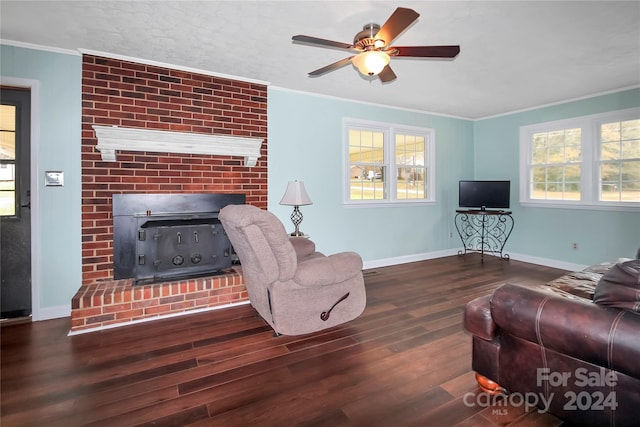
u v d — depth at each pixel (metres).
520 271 4.38
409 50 2.06
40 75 2.70
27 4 2.11
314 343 2.34
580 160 4.36
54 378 1.90
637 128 3.88
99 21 2.33
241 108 3.56
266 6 2.15
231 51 2.84
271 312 2.27
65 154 2.80
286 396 1.73
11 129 2.75
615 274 1.35
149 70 3.06
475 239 5.64
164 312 2.80
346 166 4.40
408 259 5.01
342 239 4.41
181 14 2.24
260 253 2.09
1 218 2.74
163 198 3.14
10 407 1.64
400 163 5.02
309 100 4.08
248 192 3.61
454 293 3.46
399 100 4.45
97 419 1.56
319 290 2.33
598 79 3.60
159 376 1.92
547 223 4.71
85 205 2.85
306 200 3.52
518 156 5.02
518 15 2.26
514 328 1.52
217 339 2.41
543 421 1.53
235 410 1.62
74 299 2.49
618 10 2.20
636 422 1.22
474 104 4.67
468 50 2.83
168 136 3.02
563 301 1.39
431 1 2.09
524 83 3.74
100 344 2.32
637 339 1.14
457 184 5.50
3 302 2.76
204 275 3.12
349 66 3.20
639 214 3.84
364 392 1.76
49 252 2.78
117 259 2.96
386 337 2.43
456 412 1.60
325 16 2.27
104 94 2.89
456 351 2.21
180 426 1.51
